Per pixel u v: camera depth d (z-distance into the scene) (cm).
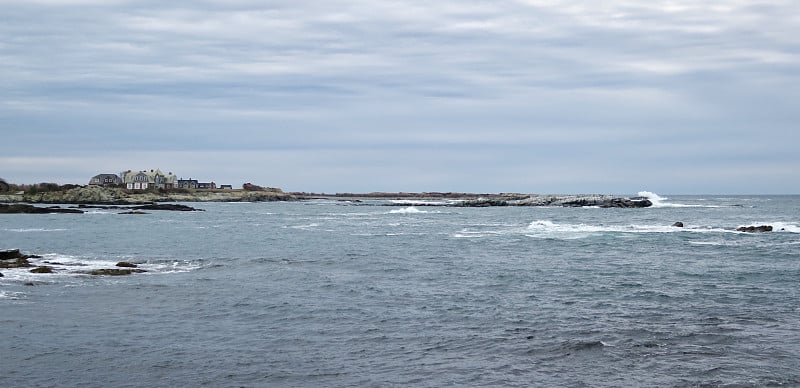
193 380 1617
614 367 1694
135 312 2375
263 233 6359
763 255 4103
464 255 4247
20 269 3384
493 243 5116
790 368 1662
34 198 14550
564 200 13975
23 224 7675
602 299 2608
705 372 1639
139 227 7244
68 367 1714
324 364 1738
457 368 1695
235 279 3159
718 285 2923
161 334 2053
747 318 2230
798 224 7088
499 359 1772
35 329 2108
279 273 3375
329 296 2692
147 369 1700
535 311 2377
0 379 1616
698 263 3722
